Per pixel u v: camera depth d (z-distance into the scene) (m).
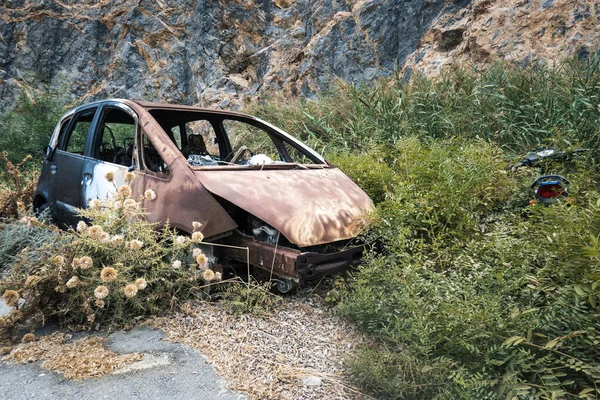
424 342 2.38
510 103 6.24
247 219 3.61
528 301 2.74
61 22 13.96
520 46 8.16
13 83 13.14
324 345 2.83
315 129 7.80
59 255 3.12
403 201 4.12
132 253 3.16
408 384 2.27
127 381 2.42
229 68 12.54
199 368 2.55
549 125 5.75
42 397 2.28
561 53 7.59
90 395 2.29
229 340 2.84
